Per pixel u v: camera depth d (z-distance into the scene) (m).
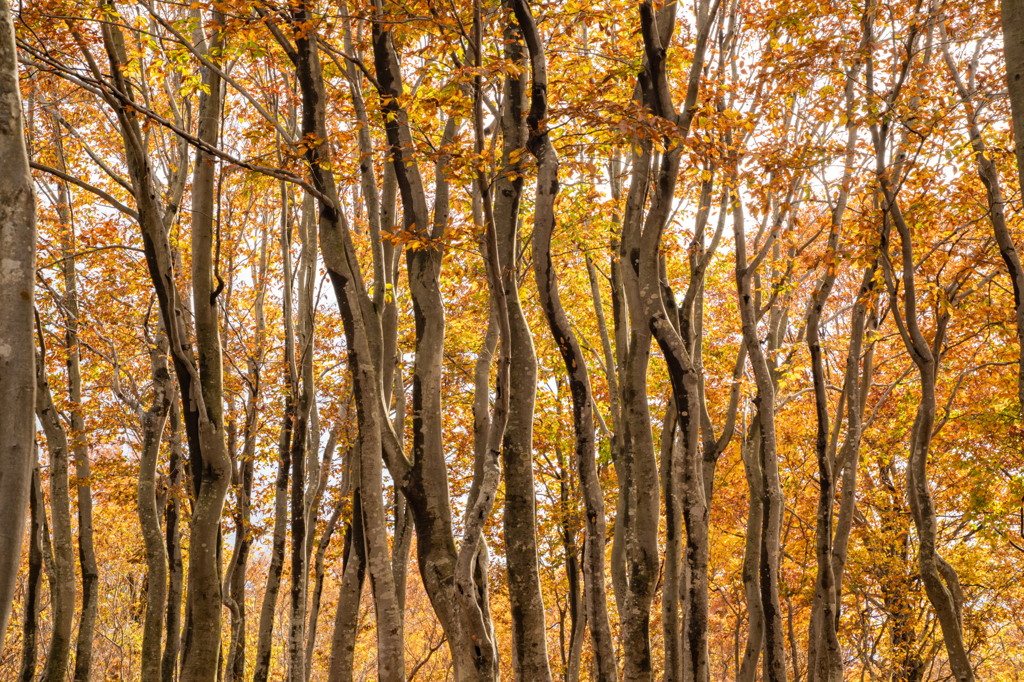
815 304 15.27
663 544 24.28
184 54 12.03
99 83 8.98
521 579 10.23
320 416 22.52
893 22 13.74
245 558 21.08
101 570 32.34
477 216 14.82
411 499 10.45
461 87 10.28
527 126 10.32
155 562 16.41
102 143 19.47
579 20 11.24
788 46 13.77
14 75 5.38
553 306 11.81
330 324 23.80
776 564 14.53
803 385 22.09
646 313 12.14
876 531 22.47
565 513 23.81
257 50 12.41
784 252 17.70
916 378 20.64
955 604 15.06
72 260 19.48
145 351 21.08
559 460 25.55
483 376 13.22
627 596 11.91
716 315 23.56
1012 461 20.97
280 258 24.56
